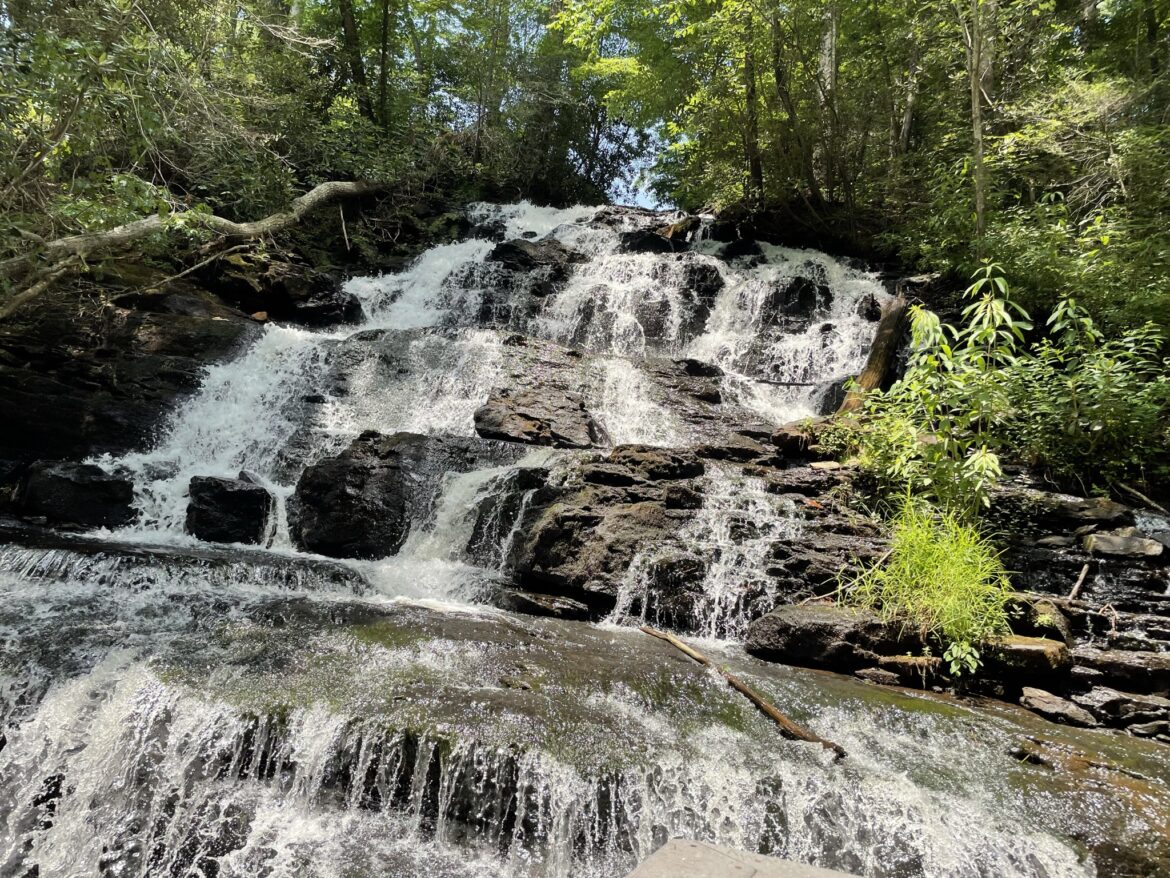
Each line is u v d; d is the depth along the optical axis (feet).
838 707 16.35
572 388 36.29
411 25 73.31
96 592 21.27
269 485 30.71
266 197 43.93
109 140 28.22
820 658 19.24
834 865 12.73
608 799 13.39
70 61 21.40
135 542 26.32
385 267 54.54
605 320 46.03
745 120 57.06
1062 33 50.67
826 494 25.70
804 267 51.06
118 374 34.83
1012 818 12.75
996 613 19.19
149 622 19.31
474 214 63.31
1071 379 26.86
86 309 36.65
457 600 23.68
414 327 44.60
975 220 41.29
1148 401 26.13
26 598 20.43
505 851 13.38
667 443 33.60
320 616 20.29
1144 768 14.51
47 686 16.44
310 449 32.48
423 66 77.51
